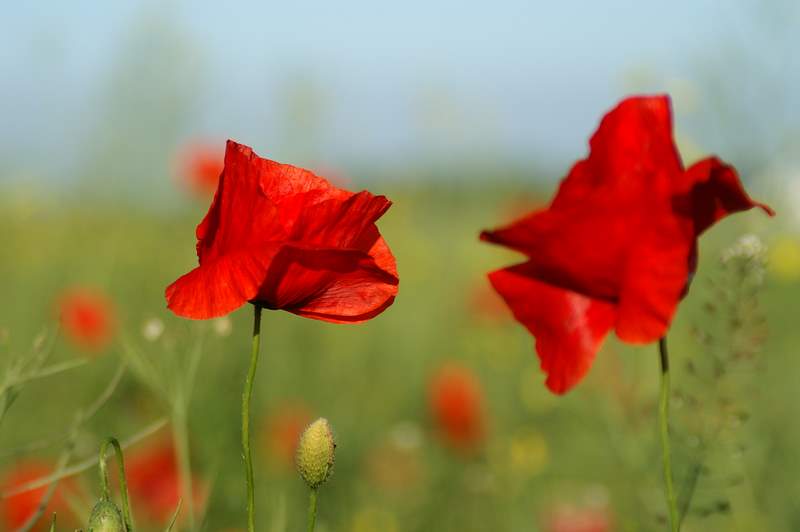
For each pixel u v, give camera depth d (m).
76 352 6.44
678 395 3.30
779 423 5.66
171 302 2.03
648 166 1.98
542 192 13.62
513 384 7.79
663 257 1.98
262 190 2.02
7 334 3.24
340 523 5.76
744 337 3.17
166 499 4.69
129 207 9.73
